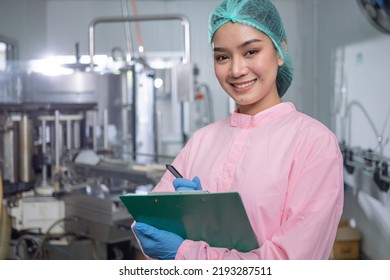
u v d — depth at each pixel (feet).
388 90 8.67
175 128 15.10
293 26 15.19
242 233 3.24
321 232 3.22
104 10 15.61
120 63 9.77
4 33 12.96
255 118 3.87
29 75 10.64
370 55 9.57
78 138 8.97
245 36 3.46
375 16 7.18
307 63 14.55
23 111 8.08
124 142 10.43
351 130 10.82
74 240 7.54
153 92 10.82
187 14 15.64
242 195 3.54
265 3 3.72
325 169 3.32
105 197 7.00
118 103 10.37
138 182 7.58
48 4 15.60
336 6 11.71
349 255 10.00
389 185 8.34
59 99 10.45
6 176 8.10
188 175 4.11
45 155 8.27
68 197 7.48
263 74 3.55
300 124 3.68
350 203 10.82
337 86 11.78
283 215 3.46
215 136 4.18
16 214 7.52
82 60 10.82
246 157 3.72
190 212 3.20
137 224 3.43
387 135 8.73
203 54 15.60
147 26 15.70
